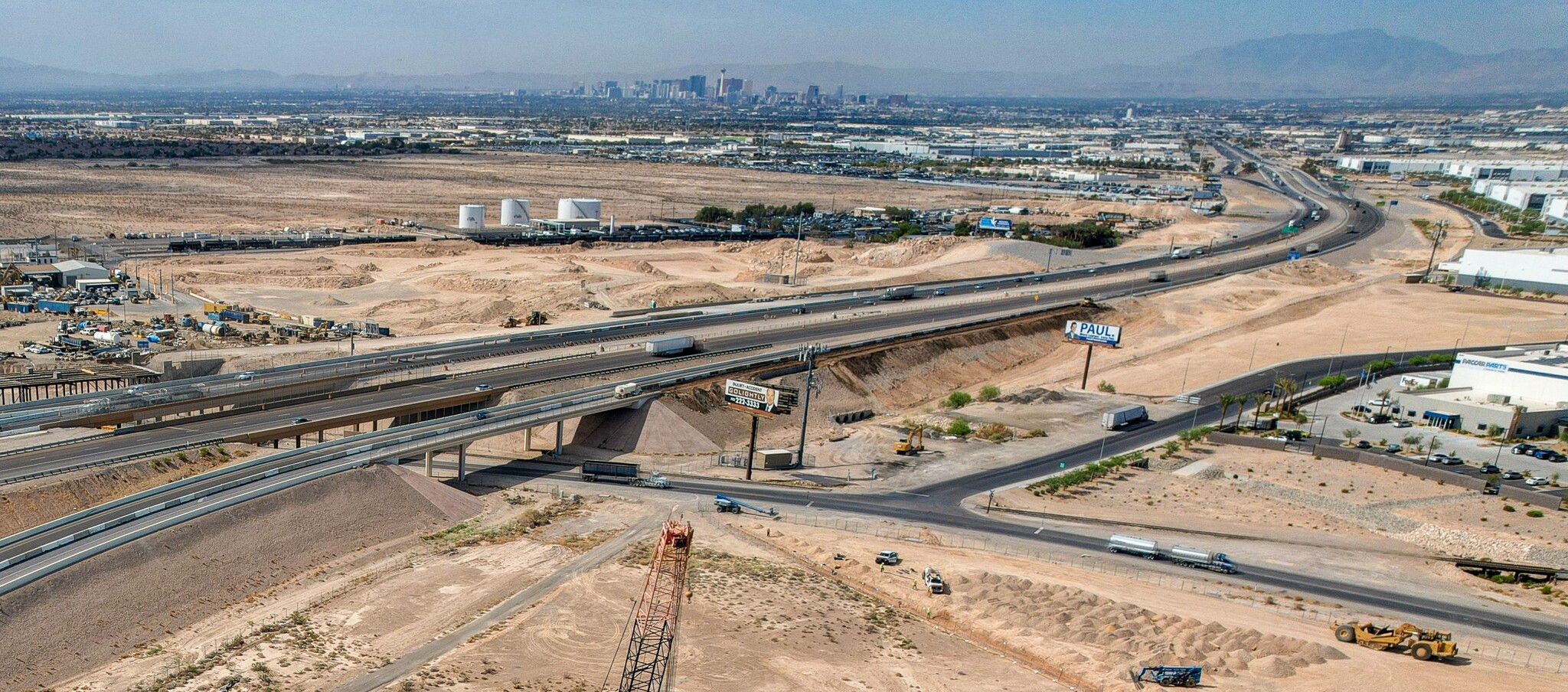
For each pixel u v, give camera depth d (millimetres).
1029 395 187625
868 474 146000
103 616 87812
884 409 186750
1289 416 173750
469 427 134750
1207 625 99188
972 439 164250
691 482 138875
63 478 110562
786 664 88812
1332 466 149250
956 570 111125
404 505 118438
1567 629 103438
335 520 111062
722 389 169750
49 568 88812
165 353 177375
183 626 90562
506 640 89500
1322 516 133250
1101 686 87938
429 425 134375
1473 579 115562
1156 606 105250
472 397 156250
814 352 186625
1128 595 108125
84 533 95312
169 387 141000
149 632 88750
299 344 188875
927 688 86938
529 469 142125
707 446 154250
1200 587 111312
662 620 92875
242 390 144125
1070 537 125062
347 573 103812
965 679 88875
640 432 154625
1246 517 132750
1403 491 139250
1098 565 116750
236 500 106000
